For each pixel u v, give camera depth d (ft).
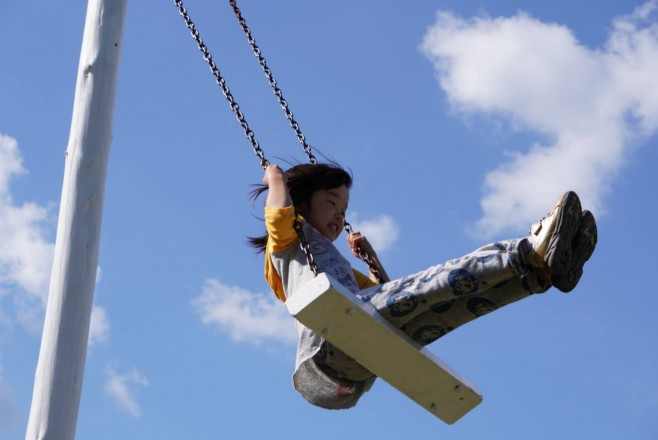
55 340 20.75
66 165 22.24
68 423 20.30
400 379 19.90
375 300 19.26
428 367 19.58
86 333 21.11
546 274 18.79
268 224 20.39
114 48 23.12
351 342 19.16
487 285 18.86
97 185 22.09
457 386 19.93
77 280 21.24
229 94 22.04
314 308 18.51
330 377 20.45
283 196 20.51
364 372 20.47
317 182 22.17
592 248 18.63
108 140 22.59
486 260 18.76
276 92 22.97
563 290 18.93
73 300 21.09
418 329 19.56
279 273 20.75
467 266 18.81
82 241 21.53
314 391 20.84
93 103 22.61
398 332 19.21
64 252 21.40
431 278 19.04
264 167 21.27
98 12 23.25
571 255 18.44
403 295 19.07
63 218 21.72
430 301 19.04
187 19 22.59
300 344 20.57
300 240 20.06
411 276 19.33
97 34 23.09
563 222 18.17
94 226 21.77
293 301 18.62
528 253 18.65
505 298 19.24
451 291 18.89
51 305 21.06
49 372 20.51
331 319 18.75
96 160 22.22
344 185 22.43
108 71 22.93
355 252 22.88
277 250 20.59
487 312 19.43
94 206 21.90
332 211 22.12
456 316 19.45
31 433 20.11
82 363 20.84
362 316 18.69
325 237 21.72
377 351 19.30
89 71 22.85
